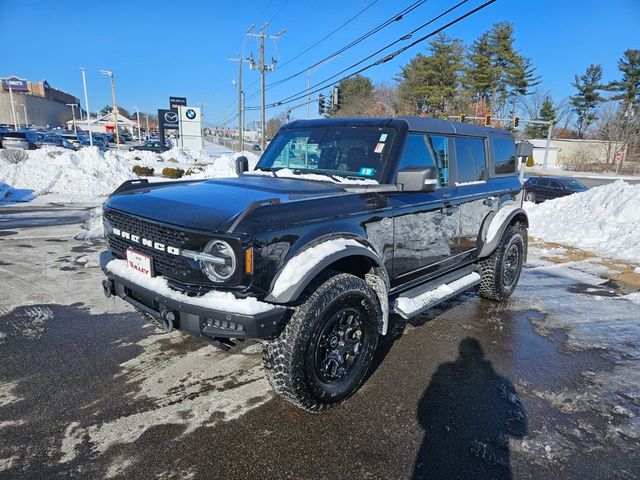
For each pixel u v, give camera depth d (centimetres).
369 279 334
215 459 254
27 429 275
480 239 489
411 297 383
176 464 249
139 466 246
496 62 6141
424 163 391
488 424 296
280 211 270
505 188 530
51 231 888
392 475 246
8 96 10075
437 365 378
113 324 437
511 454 267
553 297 576
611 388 350
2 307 475
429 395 330
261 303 256
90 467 244
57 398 309
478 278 488
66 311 468
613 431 294
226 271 255
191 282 269
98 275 593
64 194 1527
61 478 236
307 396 282
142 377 341
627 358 404
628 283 644
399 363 380
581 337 448
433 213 398
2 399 306
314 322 273
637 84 6444
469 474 249
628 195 995
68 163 1817
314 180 372
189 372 351
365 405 314
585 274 691
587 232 951
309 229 282
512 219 528
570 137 7525
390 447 270
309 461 255
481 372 369
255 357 378
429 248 402
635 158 6038
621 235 888
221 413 298
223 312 251
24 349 381
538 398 332
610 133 6041
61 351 379
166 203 302
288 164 425
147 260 291
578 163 5853
